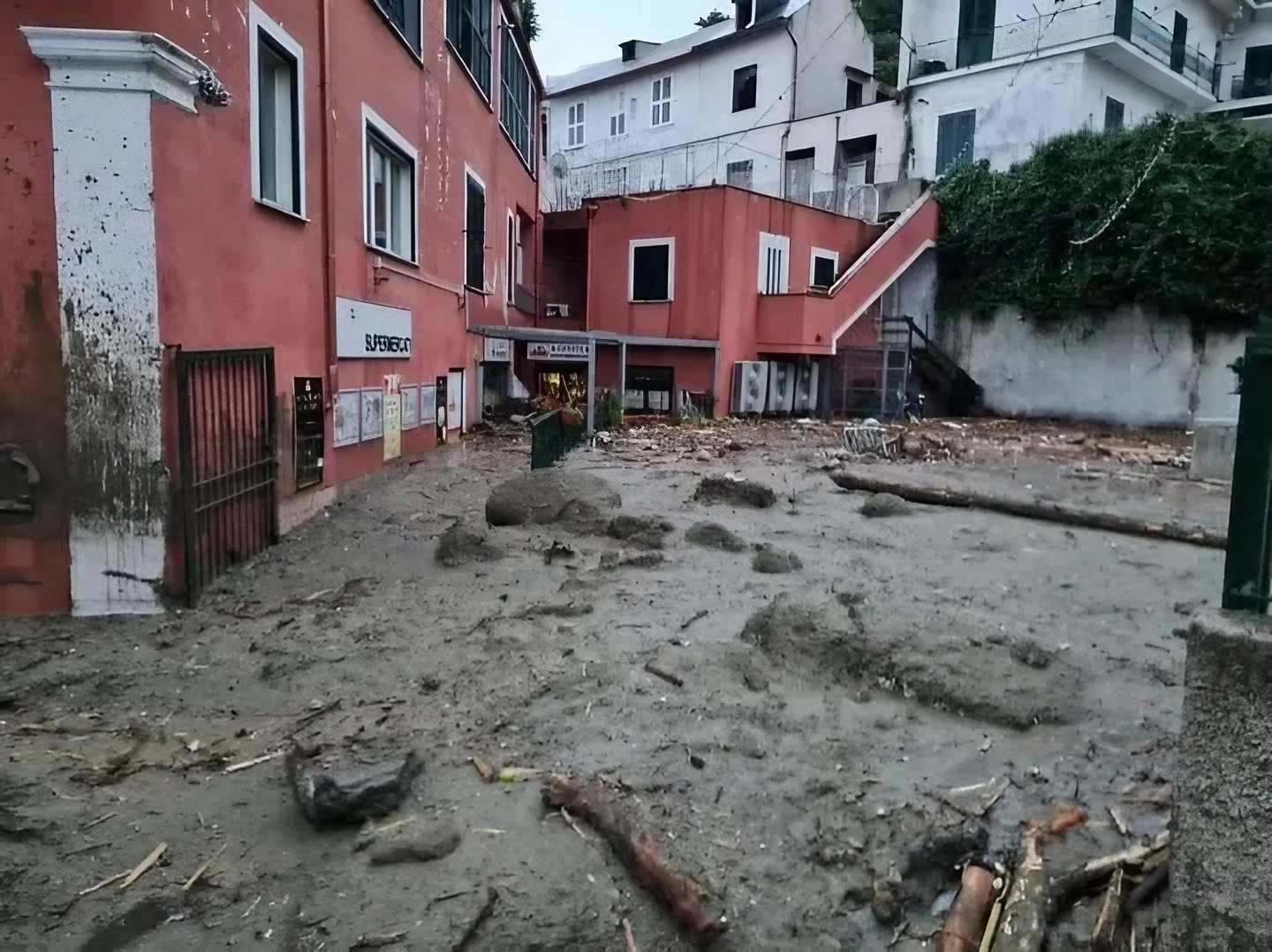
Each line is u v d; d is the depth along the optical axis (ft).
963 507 37.47
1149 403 80.84
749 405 80.84
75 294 19.98
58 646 18.44
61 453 20.26
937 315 94.17
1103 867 10.74
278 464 27.58
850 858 11.01
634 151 138.41
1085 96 93.50
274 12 27.37
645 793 12.18
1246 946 8.30
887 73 134.51
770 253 83.15
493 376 69.82
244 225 25.23
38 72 19.53
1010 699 15.34
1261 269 73.26
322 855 11.01
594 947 9.59
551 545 27.04
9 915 10.00
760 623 18.63
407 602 21.30
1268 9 113.91
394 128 41.11
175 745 13.93
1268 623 8.27
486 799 12.10
